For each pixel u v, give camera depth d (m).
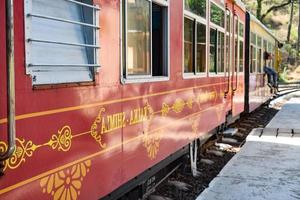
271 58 22.20
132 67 4.51
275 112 19.92
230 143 11.12
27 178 2.88
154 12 5.62
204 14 7.54
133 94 4.51
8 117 2.60
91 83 3.64
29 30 2.89
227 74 9.95
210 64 8.17
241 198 6.46
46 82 3.07
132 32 4.48
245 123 15.10
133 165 4.55
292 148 10.22
